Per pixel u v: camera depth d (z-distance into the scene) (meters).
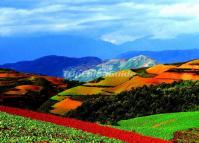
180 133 65.31
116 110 113.19
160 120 84.62
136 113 110.00
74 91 159.62
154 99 116.00
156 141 48.12
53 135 39.34
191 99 113.25
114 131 52.28
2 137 34.22
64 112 138.12
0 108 64.94
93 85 164.00
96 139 40.31
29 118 51.81
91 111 119.75
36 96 195.62
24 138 34.34
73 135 40.62
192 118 80.19
